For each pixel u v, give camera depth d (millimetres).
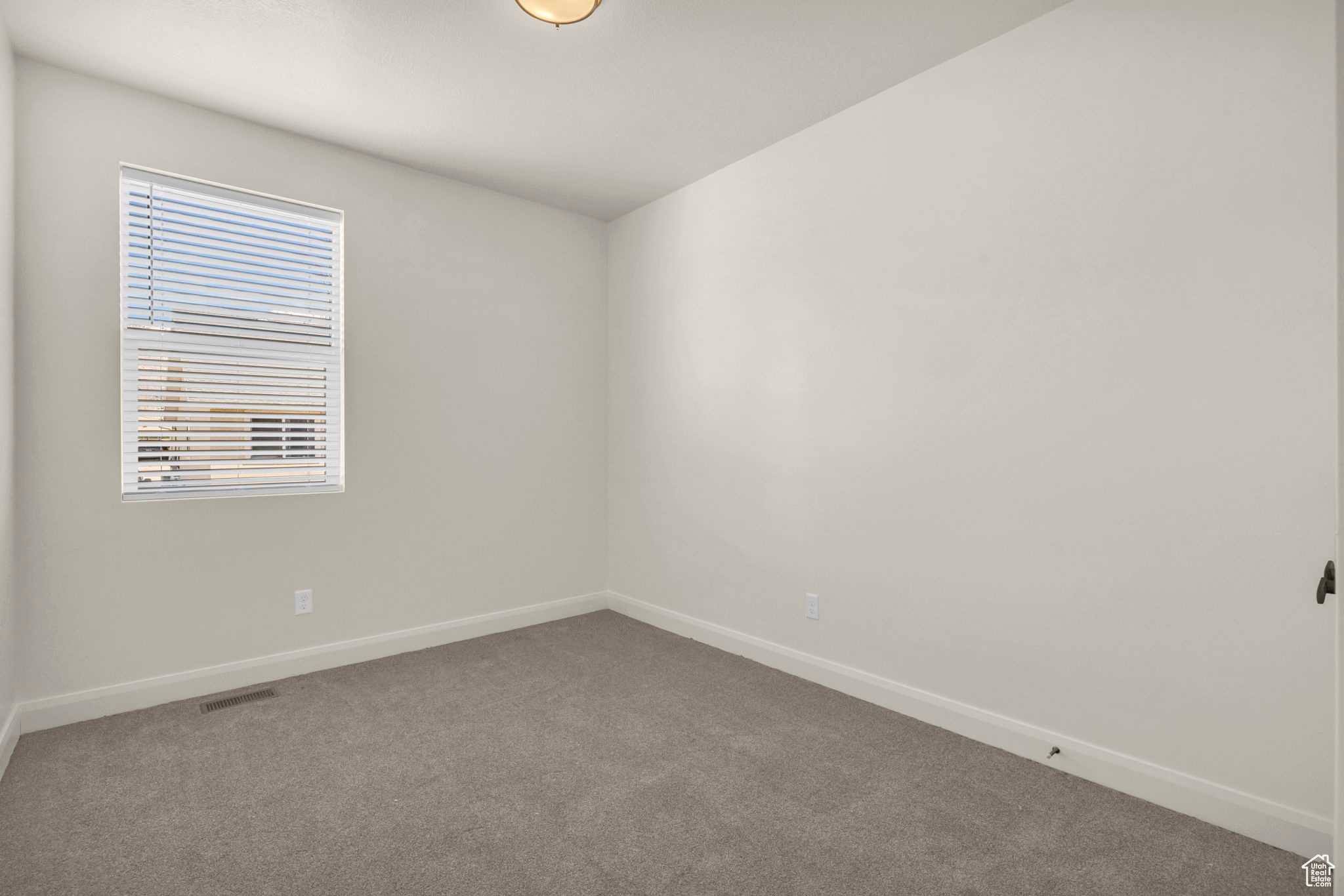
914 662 2594
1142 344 1978
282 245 3014
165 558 2705
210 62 2428
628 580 4082
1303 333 1712
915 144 2547
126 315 2643
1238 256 1806
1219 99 1830
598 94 2668
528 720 2553
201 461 2814
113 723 2498
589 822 1871
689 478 3629
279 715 2588
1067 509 2146
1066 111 2127
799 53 2385
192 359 2791
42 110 2434
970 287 2387
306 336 3084
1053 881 1625
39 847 1737
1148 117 1956
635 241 3992
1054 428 2172
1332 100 1663
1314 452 1701
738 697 2789
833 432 2877
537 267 3869
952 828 1845
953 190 2432
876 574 2719
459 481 3562
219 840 1775
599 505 4184
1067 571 2150
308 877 1626
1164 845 1769
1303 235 1709
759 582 3234
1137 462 1995
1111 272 2035
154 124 2662
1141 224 1974
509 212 3748
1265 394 1771
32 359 2414
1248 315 1792
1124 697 2033
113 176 2574
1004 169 2285
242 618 2891
